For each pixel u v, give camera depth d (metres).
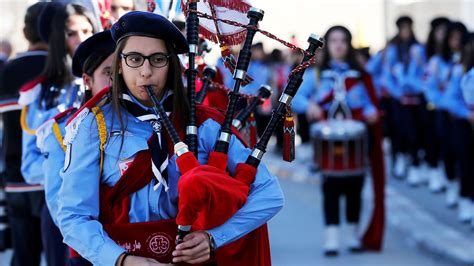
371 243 20.72
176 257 7.42
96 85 9.83
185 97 8.01
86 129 7.84
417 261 19.64
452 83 22.55
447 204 25.67
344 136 19.41
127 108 7.89
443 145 25.16
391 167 31.81
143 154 7.82
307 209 26.86
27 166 12.24
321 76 19.98
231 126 7.94
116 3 11.65
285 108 7.93
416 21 42.09
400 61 29.08
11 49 30.02
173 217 7.91
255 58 39.75
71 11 12.03
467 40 21.66
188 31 8.23
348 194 20.20
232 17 8.69
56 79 12.12
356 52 20.08
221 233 7.52
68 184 7.80
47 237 11.95
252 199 7.71
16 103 12.85
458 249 19.86
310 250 20.97
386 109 30.98
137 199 7.87
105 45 9.69
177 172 7.84
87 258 7.71
